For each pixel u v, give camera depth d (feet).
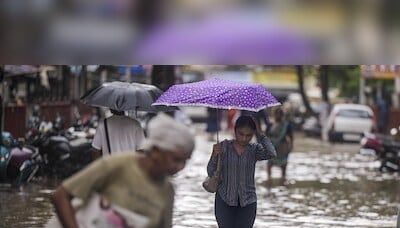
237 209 61.21
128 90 68.95
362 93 319.27
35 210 96.37
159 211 33.63
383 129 272.31
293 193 120.57
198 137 258.16
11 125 149.89
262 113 147.02
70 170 132.05
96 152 67.72
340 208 105.81
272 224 91.40
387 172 155.74
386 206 108.37
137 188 33.37
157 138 33.04
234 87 61.82
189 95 61.62
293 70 403.54
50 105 180.14
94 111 194.49
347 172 154.71
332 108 262.26
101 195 33.88
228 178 60.95
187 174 142.72
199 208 101.71
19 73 152.05
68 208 33.78
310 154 198.39
